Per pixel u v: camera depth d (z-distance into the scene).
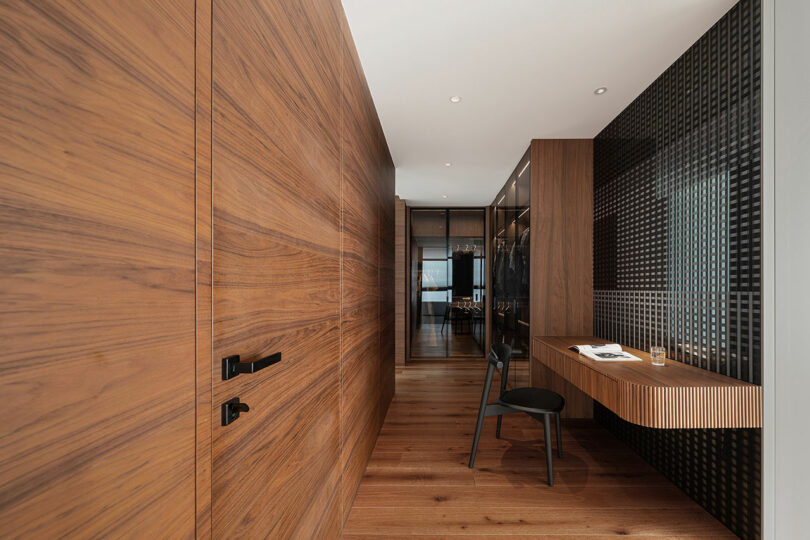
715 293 2.03
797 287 1.62
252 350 1.02
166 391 0.72
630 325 2.89
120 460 0.61
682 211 2.29
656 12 1.92
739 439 1.86
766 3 1.71
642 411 1.77
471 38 2.12
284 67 1.21
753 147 1.77
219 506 0.88
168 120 0.72
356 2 1.85
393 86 2.64
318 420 1.55
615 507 2.13
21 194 0.48
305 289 1.40
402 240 5.89
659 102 2.51
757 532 1.76
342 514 1.93
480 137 3.56
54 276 0.52
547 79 2.55
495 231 5.95
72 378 0.54
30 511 0.48
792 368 1.63
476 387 4.63
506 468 2.58
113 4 0.60
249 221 1.01
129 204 0.63
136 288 0.65
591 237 3.56
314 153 1.49
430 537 1.89
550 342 3.12
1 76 0.45
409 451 2.84
